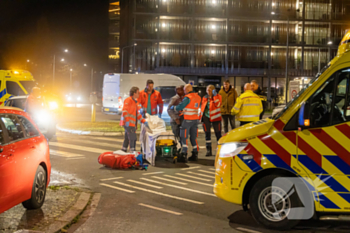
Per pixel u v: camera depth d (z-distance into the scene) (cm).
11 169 466
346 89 459
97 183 733
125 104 949
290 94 1850
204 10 4778
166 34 4769
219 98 1044
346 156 453
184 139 955
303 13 4862
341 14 4944
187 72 4816
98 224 502
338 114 461
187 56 4822
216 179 516
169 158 1003
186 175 809
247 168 486
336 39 4956
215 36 4825
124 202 607
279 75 4903
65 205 571
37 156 548
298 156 468
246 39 4856
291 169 469
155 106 1038
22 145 516
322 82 468
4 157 459
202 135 1579
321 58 4966
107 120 2242
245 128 514
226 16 4775
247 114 917
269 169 486
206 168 887
